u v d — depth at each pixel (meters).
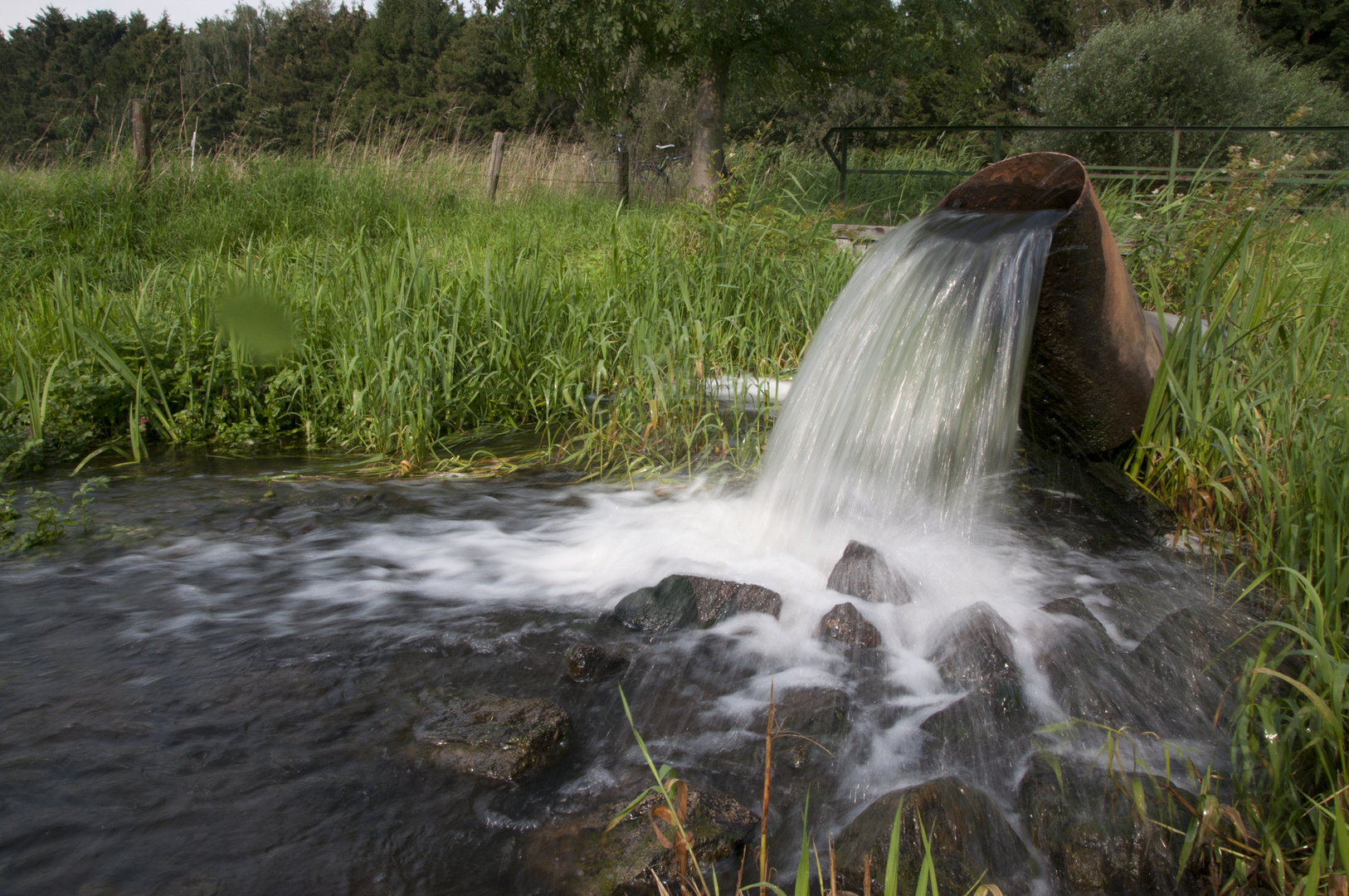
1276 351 4.86
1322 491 3.47
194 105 12.59
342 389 6.16
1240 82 16.72
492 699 2.86
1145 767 2.61
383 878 2.18
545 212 13.16
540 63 13.14
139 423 5.91
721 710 2.92
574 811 2.44
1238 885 2.21
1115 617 3.48
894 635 3.37
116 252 9.47
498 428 6.42
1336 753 2.40
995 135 10.72
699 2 11.38
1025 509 4.53
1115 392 4.48
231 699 2.91
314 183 11.82
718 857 2.26
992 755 2.70
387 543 4.32
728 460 5.54
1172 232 7.12
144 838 2.27
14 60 42.75
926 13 12.32
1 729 2.70
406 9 45.81
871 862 2.17
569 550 4.26
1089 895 2.21
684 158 18.25
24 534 4.27
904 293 4.40
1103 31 17.77
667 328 7.03
